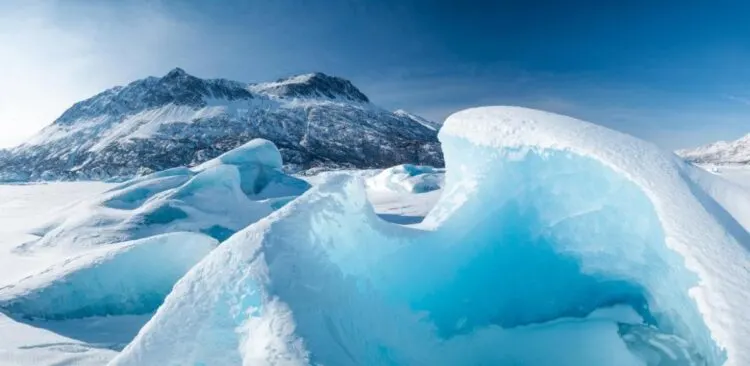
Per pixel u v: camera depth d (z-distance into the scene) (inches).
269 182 865.5
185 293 146.6
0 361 225.8
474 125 244.4
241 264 145.1
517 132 227.3
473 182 236.8
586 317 208.4
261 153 890.1
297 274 144.1
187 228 504.7
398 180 1218.0
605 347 189.9
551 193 218.5
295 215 161.2
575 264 216.4
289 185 871.7
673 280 173.2
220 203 562.3
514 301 216.2
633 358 180.4
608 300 209.2
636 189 189.3
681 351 169.6
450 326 202.1
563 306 213.0
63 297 289.3
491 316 211.5
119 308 300.7
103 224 510.6
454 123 256.2
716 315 143.0
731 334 135.6
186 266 334.0
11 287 295.6
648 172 190.9
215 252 155.9
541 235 223.1
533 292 217.5
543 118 230.8
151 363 136.2
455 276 213.5
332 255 163.0
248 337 133.6
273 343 126.0
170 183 679.7
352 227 179.9
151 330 141.5
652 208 182.4
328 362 122.3
